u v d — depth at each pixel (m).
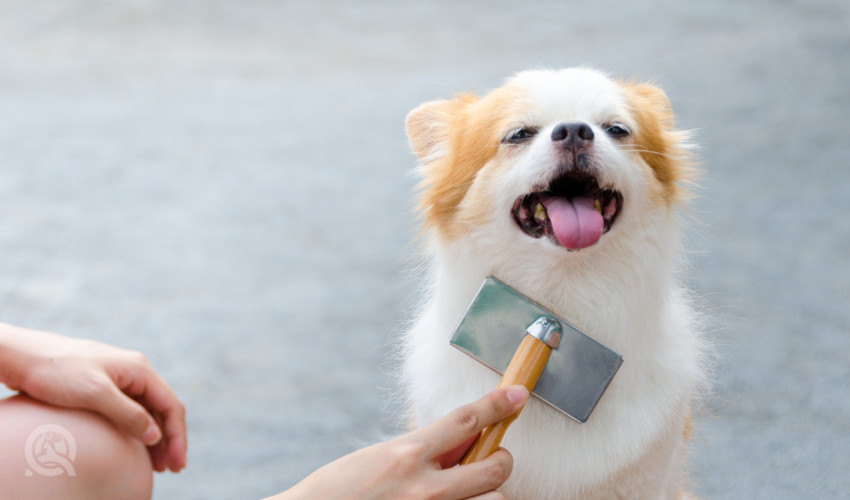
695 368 1.36
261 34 5.16
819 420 1.74
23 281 2.45
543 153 1.27
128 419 1.05
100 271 2.52
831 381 1.86
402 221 2.84
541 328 1.18
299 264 2.57
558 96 1.32
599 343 1.21
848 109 3.68
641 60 4.44
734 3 5.70
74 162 3.36
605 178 1.27
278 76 4.44
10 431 1.03
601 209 1.30
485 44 4.86
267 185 3.18
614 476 1.29
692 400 1.42
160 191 3.13
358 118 3.82
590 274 1.29
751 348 2.02
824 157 3.24
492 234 1.30
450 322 1.32
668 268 1.33
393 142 3.58
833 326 2.11
